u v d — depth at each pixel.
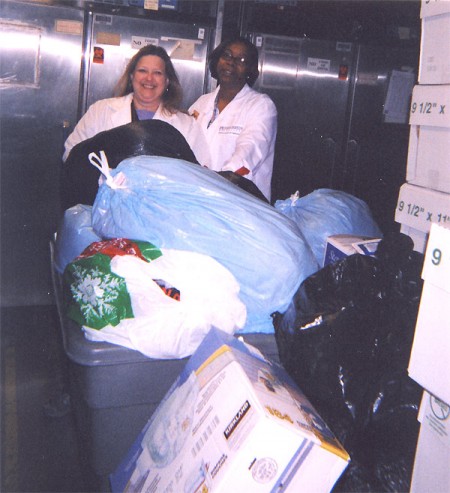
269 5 3.40
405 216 1.43
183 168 1.51
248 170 2.21
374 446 1.25
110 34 3.18
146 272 1.40
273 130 2.60
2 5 3.02
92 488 1.59
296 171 3.72
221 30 3.34
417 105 1.36
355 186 3.81
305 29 3.51
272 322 1.53
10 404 2.37
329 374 1.29
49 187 3.28
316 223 1.85
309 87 3.61
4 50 3.06
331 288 1.38
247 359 1.27
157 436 1.32
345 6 3.51
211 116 2.71
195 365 1.33
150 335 1.34
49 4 3.06
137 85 2.43
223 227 1.46
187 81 3.36
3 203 3.24
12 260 3.32
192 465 1.16
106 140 1.84
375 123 3.75
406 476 1.22
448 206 1.27
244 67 2.60
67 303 1.42
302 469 1.10
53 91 3.17
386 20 3.60
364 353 1.29
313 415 1.21
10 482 1.93
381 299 1.33
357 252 1.57
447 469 1.04
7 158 3.20
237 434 1.09
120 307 1.36
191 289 1.40
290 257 1.47
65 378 2.38
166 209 1.47
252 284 1.47
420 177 1.39
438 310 1.01
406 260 1.36
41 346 2.90
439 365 1.01
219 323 1.40
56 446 2.13
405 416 1.23
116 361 1.34
